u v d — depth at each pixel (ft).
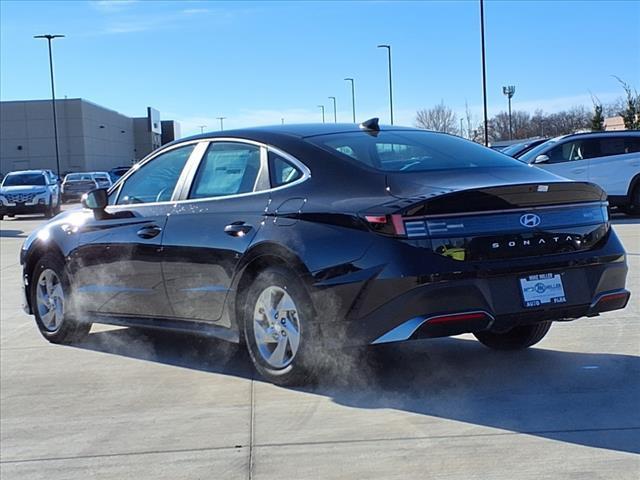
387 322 14.67
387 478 12.17
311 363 15.97
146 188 20.42
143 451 13.85
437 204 14.65
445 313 14.55
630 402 15.24
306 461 12.98
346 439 13.85
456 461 12.67
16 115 226.17
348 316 15.11
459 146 18.30
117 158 269.85
